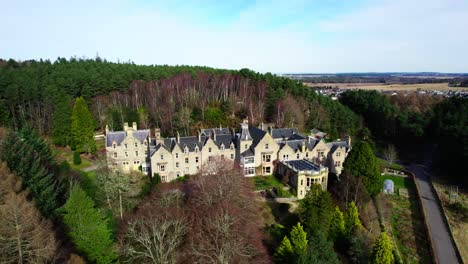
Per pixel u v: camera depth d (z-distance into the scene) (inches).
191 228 1781.5
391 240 2268.7
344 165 2677.2
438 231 2423.7
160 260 1526.8
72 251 1498.5
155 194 2315.5
